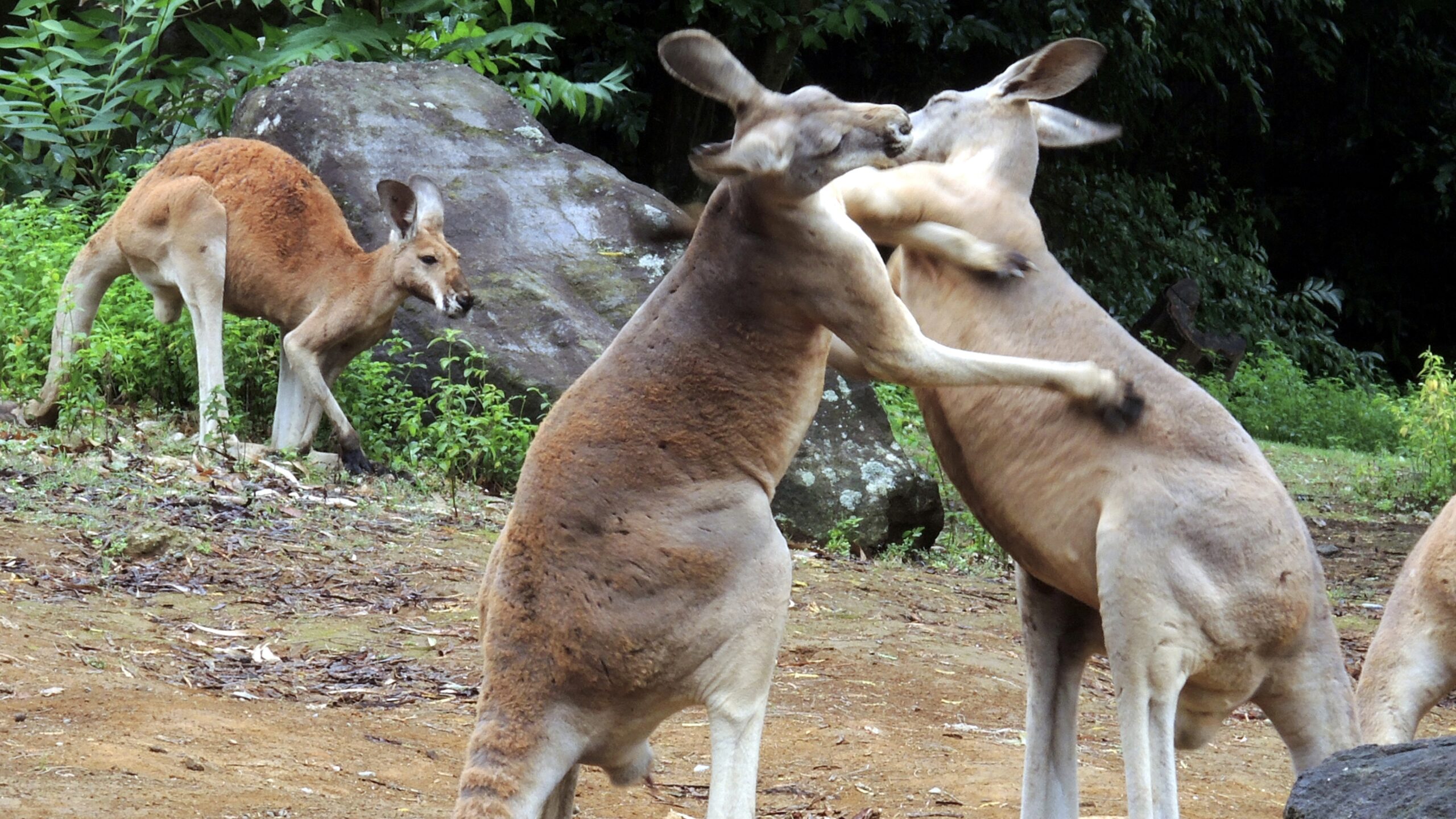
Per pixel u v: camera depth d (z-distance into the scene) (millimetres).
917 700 8352
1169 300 25438
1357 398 25656
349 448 11938
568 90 18203
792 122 4512
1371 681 6770
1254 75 31969
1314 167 34031
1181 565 4832
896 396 17234
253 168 12234
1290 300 30781
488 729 4492
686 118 24297
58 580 8406
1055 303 5211
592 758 4641
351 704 7355
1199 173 32844
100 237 12266
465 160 14195
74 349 11945
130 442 11438
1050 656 5488
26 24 19516
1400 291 34219
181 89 16516
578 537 4566
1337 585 13539
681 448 4672
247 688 7332
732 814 4500
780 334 4762
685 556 4551
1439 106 32531
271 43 16453
